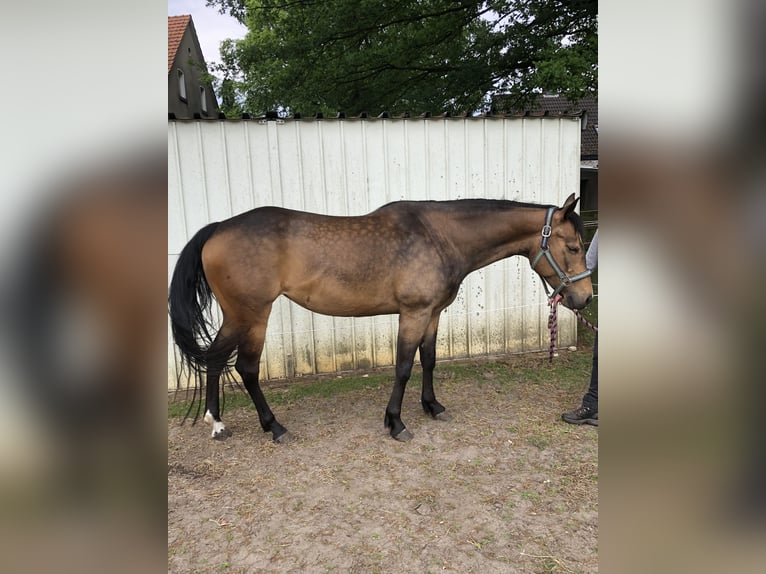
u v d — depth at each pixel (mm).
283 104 9359
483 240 3000
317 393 3797
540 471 2578
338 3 7941
